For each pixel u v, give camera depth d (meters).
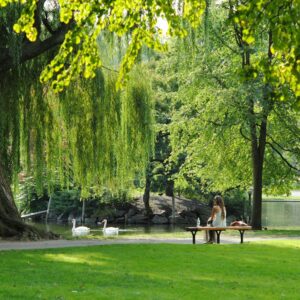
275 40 7.12
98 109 25.19
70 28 22.16
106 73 25.72
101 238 24.77
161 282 12.61
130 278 13.04
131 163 26.25
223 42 32.53
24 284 11.99
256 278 13.54
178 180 39.31
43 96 24.78
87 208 56.09
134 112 26.16
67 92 25.20
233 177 36.78
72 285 11.98
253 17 7.34
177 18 8.55
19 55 21.33
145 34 8.97
